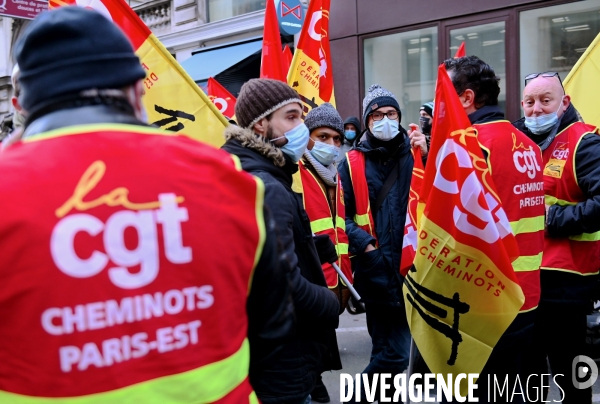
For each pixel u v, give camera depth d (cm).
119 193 102
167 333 104
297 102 215
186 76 279
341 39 931
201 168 114
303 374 188
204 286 109
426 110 439
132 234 102
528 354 292
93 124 106
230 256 114
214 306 111
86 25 108
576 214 267
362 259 314
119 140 106
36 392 95
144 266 103
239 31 1105
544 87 290
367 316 322
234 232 115
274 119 212
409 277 239
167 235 105
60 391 96
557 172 286
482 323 220
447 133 221
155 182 106
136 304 102
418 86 866
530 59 761
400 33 872
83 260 97
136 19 270
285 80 394
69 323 96
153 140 111
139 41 271
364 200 324
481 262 215
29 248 94
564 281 280
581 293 282
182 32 1198
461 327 223
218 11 1171
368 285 313
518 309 218
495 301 217
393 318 312
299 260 195
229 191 116
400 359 308
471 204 213
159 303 104
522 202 241
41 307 94
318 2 393
